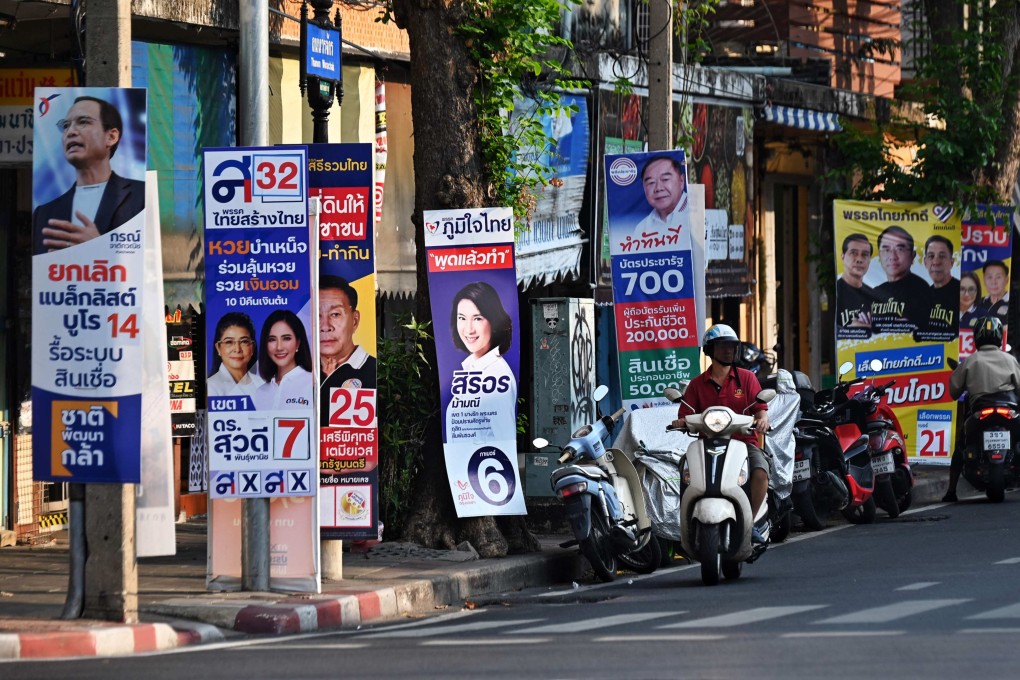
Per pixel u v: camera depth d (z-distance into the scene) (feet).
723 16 198.08
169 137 115.75
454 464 103.24
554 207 148.25
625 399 120.06
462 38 106.42
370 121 130.41
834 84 203.21
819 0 201.98
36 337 77.56
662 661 64.75
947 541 113.70
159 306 79.87
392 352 108.27
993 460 140.15
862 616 75.92
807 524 125.49
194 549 110.93
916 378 156.97
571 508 98.99
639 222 119.75
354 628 83.35
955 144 163.84
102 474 77.41
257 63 91.09
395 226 134.31
